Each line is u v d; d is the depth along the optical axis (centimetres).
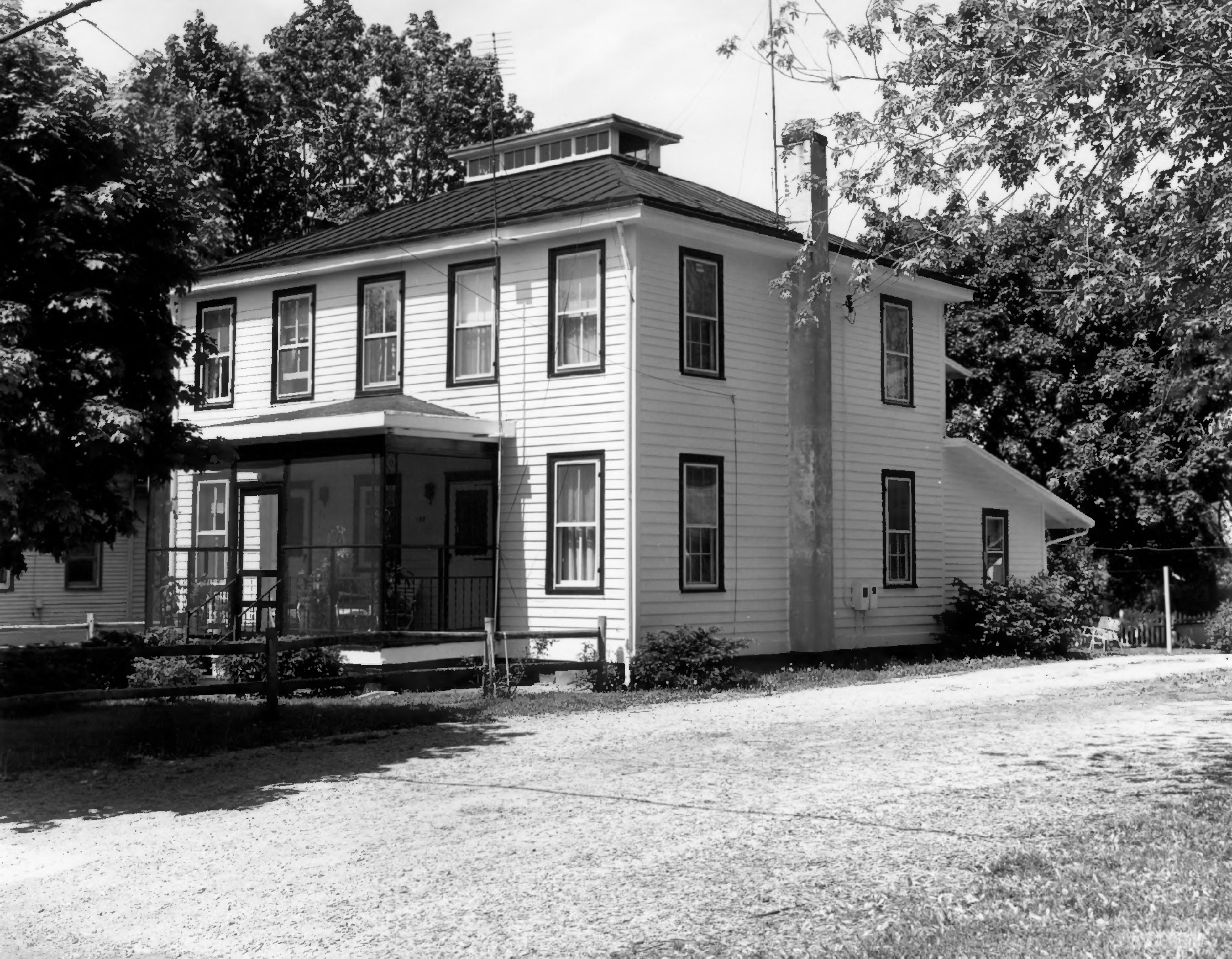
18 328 1151
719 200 2456
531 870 848
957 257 1166
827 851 872
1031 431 3559
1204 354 1365
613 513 2030
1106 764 1215
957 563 2670
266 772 1248
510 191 2427
